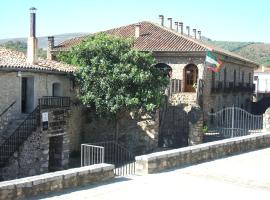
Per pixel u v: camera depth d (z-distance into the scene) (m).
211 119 42.53
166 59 41.59
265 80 75.38
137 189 13.59
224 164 17.69
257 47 177.12
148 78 29.23
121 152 29.98
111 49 29.78
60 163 26.56
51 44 44.28
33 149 24.22
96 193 12.98
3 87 24.66
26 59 28.27
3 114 24.69
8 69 24.27
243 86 55.44
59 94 29.38
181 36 43.62
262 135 22.34
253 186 14.43
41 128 24.48
